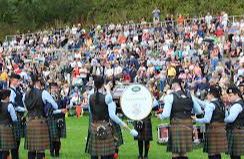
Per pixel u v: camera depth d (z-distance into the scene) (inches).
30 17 2733.8
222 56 1396.4
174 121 525.3
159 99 1032.8
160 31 1713.8
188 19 1770.4
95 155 504.1
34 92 567.5
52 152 670.5
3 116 568.1
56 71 1462.8
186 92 531.5
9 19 2770.7
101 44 1758.1
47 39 1945.1
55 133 655.1
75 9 2709.2
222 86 947.3
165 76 1201.4
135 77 1277.1
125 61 1425.9
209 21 1674.5
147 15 2455.7
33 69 1448.1
